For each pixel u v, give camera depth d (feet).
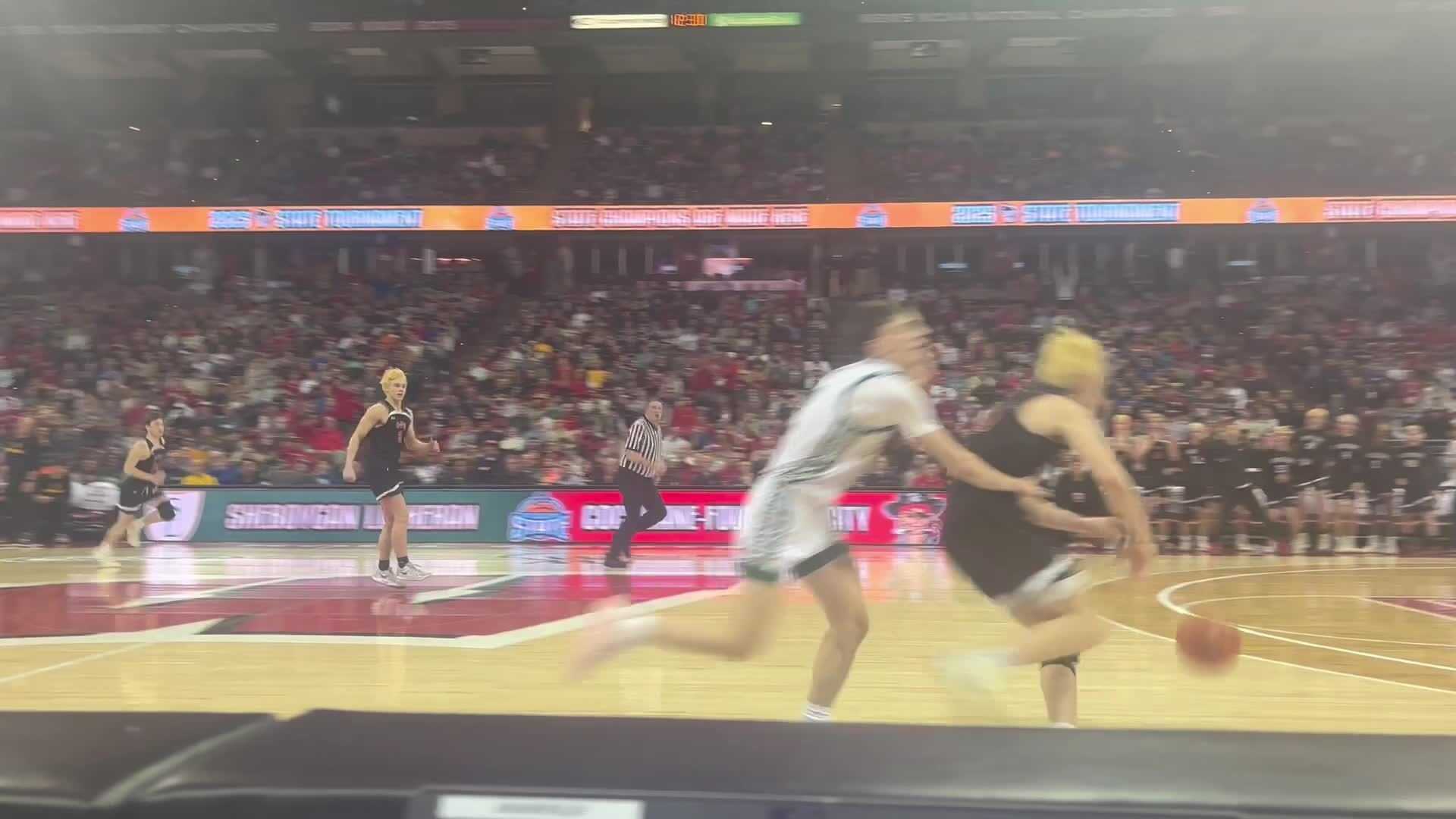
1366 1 64.34
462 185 77.10
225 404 57.88
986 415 51.78
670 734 5.86
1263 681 15.43
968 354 63.00
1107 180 73.97
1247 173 72.69
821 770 5.10
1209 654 9.61
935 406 54.54
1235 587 29.14
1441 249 72.74
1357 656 17.63
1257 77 78.95
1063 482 41.91
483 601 25.08
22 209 69.62
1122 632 20.24
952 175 76.07
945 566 36.06
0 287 75.72
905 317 9.84
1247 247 75.00
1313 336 62.13
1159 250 75.56
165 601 24.91
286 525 46.83
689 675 15.64
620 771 5.06
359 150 81.51
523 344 67.36
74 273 77.92
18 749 5.44
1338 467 42.60
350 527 46.70
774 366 61.67
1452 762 5.28
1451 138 73.56
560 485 46.68
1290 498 42.50
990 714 13.24
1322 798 4.70
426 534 46.47
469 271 78.28
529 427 54.19
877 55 78.48
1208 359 60.70
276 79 82.53
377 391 58.18
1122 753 5.44
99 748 5.48
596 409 56.39
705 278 78.23
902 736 5.82
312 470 48.70
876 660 17.21
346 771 5.02
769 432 53.52
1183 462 43.24
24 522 46.80
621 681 15.20
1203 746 5.59
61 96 82.64
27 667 16.15
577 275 79.05
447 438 53.21
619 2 68.39
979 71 80.33
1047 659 9.79
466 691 14.48
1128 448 44.14
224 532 46.91
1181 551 42.93
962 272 77.30
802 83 82.94
